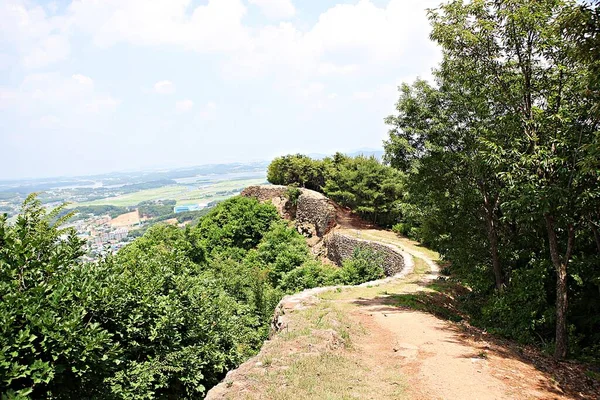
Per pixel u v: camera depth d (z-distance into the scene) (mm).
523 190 8945
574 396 6996
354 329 10227
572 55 7637
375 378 7348
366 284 17703
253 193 43562
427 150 13742
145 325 9102
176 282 10672
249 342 15938
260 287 22656
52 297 6449
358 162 36781
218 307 12164
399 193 30453
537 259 11977
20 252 6559
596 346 9547
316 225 32938
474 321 12633
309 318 10586
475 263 14484
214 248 33656
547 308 10680
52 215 8570
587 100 8750
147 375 8094
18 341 5473
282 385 6715
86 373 6672
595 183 8633
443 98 13383
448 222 14695
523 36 9406
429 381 7199
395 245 25469
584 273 10500
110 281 8312
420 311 12711
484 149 11109
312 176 40406
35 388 6102
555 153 9203
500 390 6926
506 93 10000
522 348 9797
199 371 9359
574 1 8617
